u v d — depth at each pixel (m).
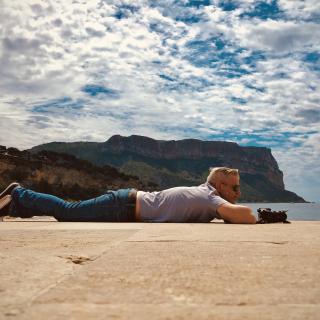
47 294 1.48
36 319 1.17
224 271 1.99
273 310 1.30
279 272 1.97
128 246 2.98
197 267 2.09
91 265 2.14
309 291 1.57
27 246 2.97
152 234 3.96
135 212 6.36
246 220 6.06
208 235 3.86
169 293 1.53
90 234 3.97
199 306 1.35
